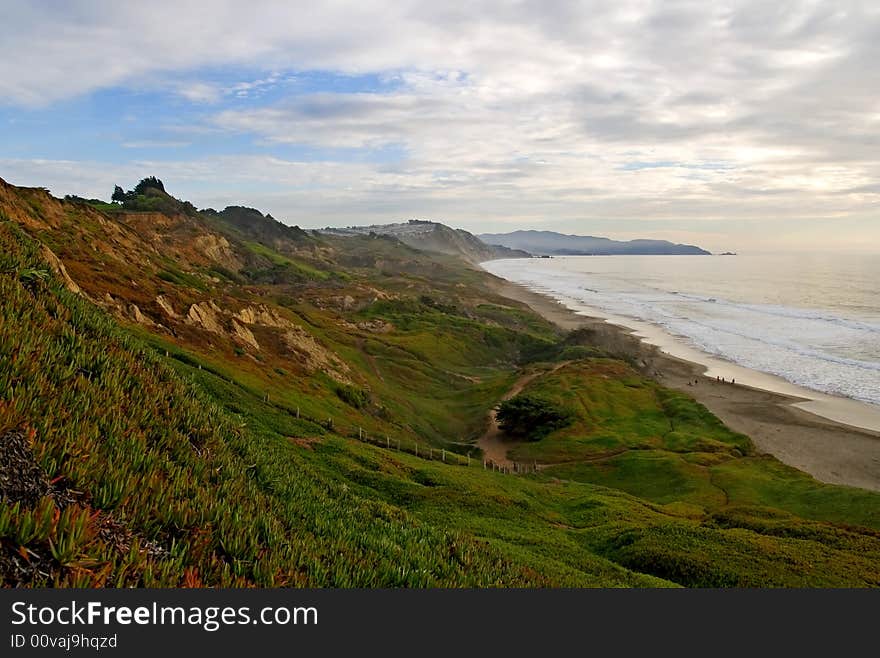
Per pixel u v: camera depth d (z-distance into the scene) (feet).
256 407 132.98
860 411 265.54
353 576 31.07
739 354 401.70
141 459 28.53
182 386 44.86
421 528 53.78
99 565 20.15
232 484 34.47
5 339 28.40
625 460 206.39
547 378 321.52
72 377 31.17
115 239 293.02
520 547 82.33
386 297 571.28
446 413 294.46
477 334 472.44
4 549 18.40
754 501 164.76
